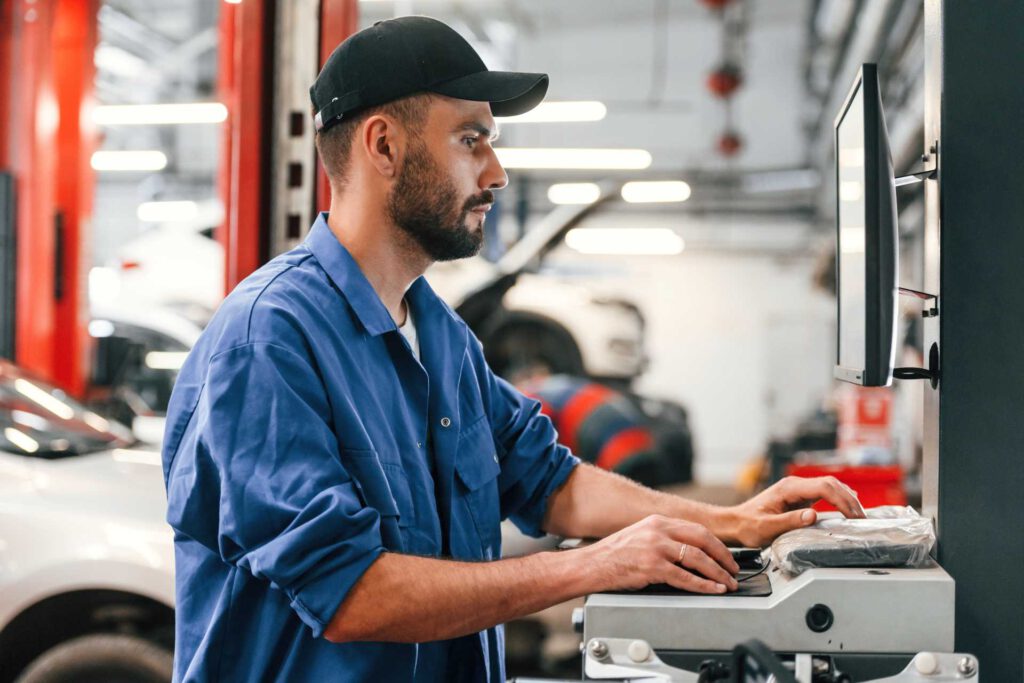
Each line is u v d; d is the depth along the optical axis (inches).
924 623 46.0
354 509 44.9
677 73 579.2
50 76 228.4
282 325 47.7
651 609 46.7
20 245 224.2
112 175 642.2
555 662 137.2
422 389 53.5
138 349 263.6
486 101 51.6
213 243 354.0
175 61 589.3
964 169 60.0
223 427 45.8
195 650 48.0
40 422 132.6
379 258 52.9
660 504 60.2
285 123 121.1
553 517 62.4
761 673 39.5
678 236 550.6
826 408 361.4
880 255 49.3
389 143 50.7
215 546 47.4
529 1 588.1
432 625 45.1
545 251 309.3
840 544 49.3
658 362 532.7
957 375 60.0
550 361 309.0
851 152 55.4
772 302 539.2
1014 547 59.4
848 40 437.4
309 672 47.2
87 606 108.0
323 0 120.6
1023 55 59.6
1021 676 59.4
